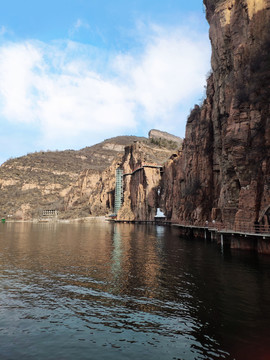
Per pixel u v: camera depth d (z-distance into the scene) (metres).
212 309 16.86
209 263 31.08
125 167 176.75
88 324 14.84
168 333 13.78
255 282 22.84
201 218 63.88
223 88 50.72
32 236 69.19
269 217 35.25
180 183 92.62
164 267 28.97
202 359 11.50
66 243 52.47
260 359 11.37
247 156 38.97
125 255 37.22
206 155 65.06
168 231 84.44
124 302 18.09
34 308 17.08
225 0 52.00
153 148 184.25
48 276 25.05
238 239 41.00
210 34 56.88
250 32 42.38
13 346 12.59
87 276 25.03
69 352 12.08
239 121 40.41
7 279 23.91
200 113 71.50
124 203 162.75
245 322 14.96
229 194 44.09
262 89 38.50
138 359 11.57
